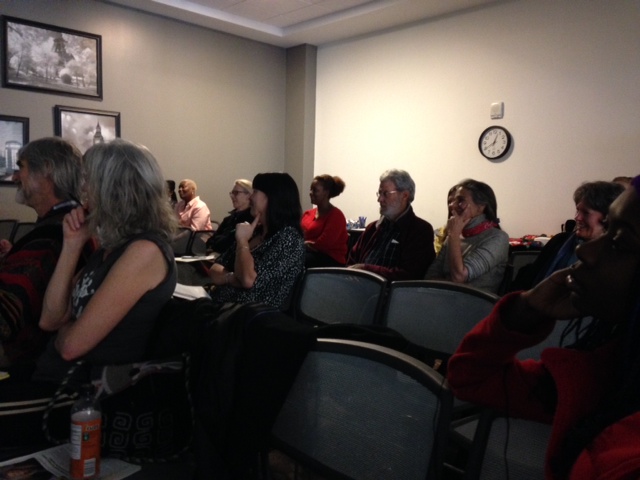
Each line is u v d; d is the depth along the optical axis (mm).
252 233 2279
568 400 676
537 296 676
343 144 6598
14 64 4953
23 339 1464
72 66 5301
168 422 1159
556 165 4660
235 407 1085
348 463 938
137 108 5797
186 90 6160
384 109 6094
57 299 1361
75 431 1034
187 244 4266
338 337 1386
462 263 2344
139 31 5734
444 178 5539
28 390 1216
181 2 5652
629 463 568
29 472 1043
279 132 7094
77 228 1384
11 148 5004
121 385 1119
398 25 5879
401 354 911
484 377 784
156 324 1293
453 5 5180
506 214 5031
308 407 1018
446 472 1308
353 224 6000
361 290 1870
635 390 604
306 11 5852
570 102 4547
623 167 4254
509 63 4945
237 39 6547
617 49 4242
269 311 1143
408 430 855
